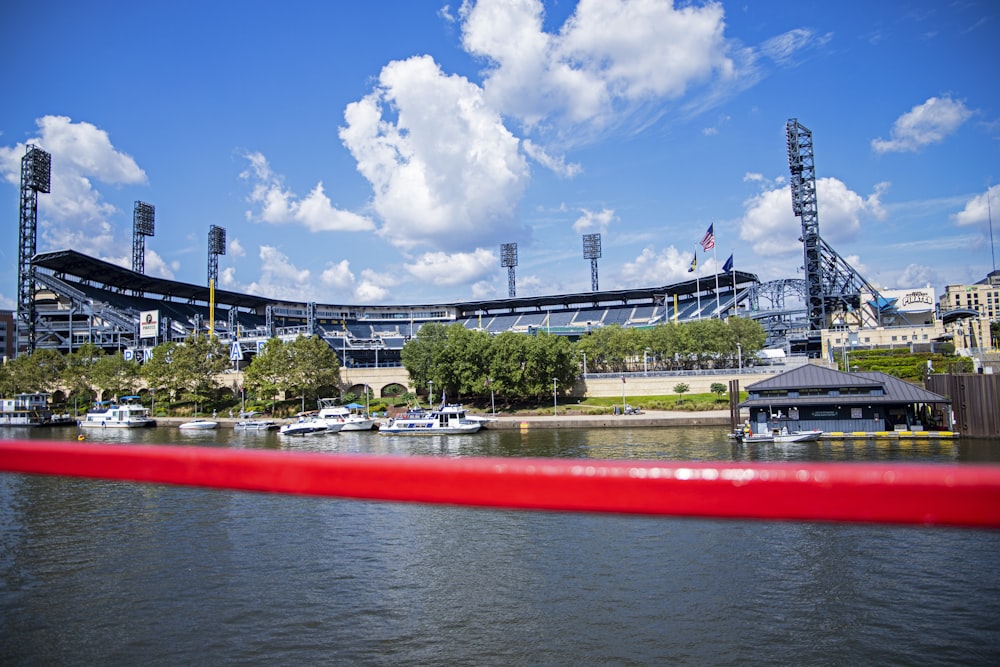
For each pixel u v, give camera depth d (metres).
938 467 2.20
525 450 77.00
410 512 43.03
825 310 181.62
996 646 23.34
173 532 38.69
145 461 3.21
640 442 81.56
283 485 2.98
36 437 107.75
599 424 104.88
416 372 144.25
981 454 65.00
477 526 39.28
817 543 34.25
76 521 41.25
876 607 26.64
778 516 2.30
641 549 34.16
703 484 2.44
